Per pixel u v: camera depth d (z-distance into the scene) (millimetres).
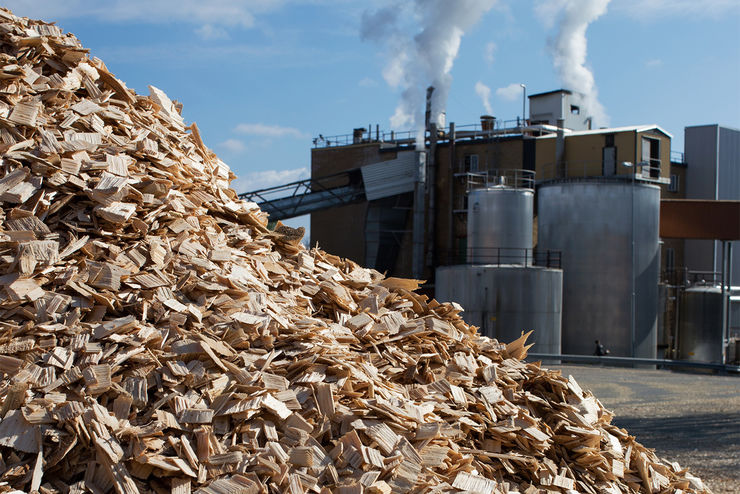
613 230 38344
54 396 4355
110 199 5594
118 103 6699
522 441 5887
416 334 6445
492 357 6965
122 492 4016
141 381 4594
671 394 18719
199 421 4469
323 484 4508
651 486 6422
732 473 9875
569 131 46062
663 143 44531
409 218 50188
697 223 40406
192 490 4211
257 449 4508
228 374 4883
